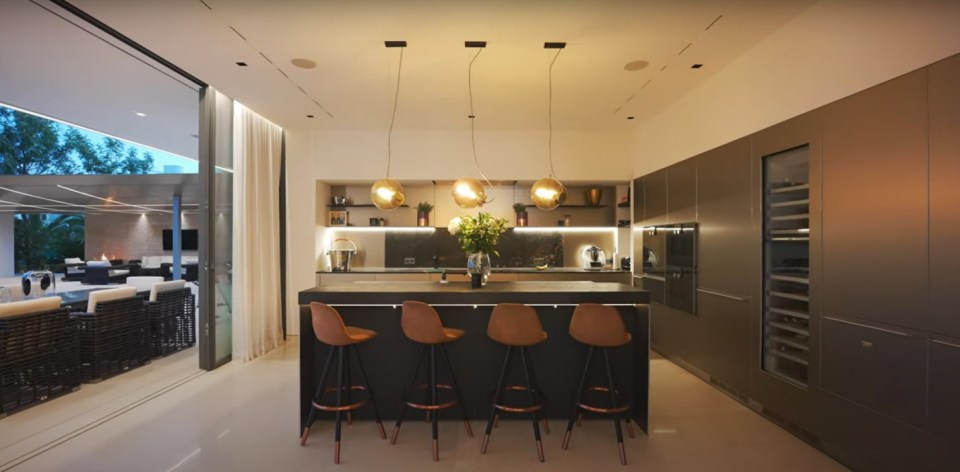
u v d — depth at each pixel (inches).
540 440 104.3
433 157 234.4
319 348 126.1
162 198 405.4
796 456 105.1
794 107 115.6
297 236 233.1
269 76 154.6
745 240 137.3
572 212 258.2
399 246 254.7
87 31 122.1
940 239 78.7
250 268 195.5
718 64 146.2
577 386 126.8
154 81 165.9
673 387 155.8
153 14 110.7
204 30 119.7
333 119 212.1
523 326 108.0
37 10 109.5
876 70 91.6
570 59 140.9
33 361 135.3
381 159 233.6
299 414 129.1
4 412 128.3
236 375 168.9
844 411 99.3
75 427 119.9
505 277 232.4
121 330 170.9
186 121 232.7
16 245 548.7
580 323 109.8
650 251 212.2
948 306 77.2
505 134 236.2
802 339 114.6
